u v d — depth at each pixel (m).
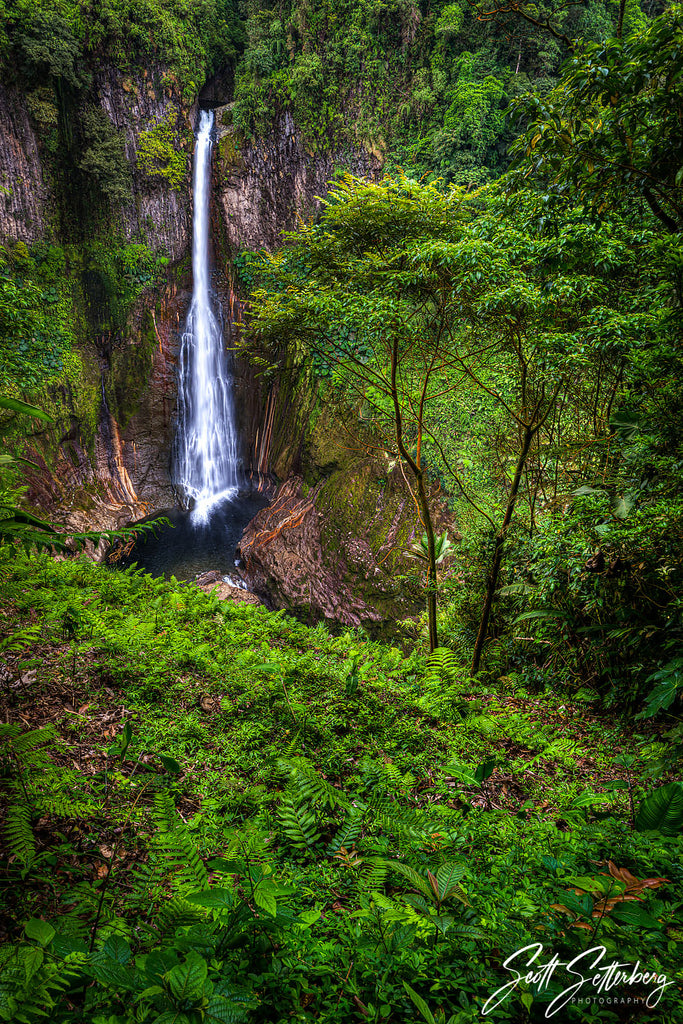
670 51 3.86
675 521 4.12
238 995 1.50
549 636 5.90
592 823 3.08
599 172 4.93
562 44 18.48
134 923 2.11
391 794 3.35
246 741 3.73
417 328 5.66
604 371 6.08
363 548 14.84
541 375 5.87
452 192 5.72
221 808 3.04
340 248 5.88
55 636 4.43
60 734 3.41
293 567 15.50
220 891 1.74
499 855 2.71
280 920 1.75
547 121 4.49
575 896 1.90
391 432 13.82
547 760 4.23
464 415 12.21
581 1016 1.70
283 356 19.11
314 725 4.00
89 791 2.97
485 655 6.76
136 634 4.79
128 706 3.86
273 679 4.54
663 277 5.02
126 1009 1.53
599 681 5.54
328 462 16.70
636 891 1.86
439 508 13.20
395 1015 1.69
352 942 1.91
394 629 13.77
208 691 4.26
